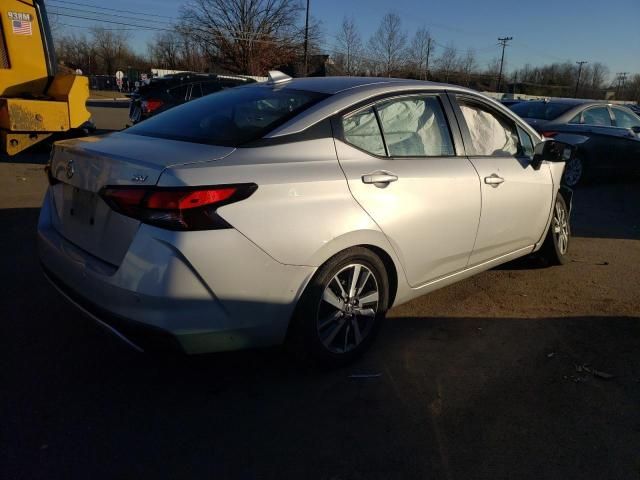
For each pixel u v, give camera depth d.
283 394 2.91
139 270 2.40
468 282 4.68
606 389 3.07
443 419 2.76
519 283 4.70
